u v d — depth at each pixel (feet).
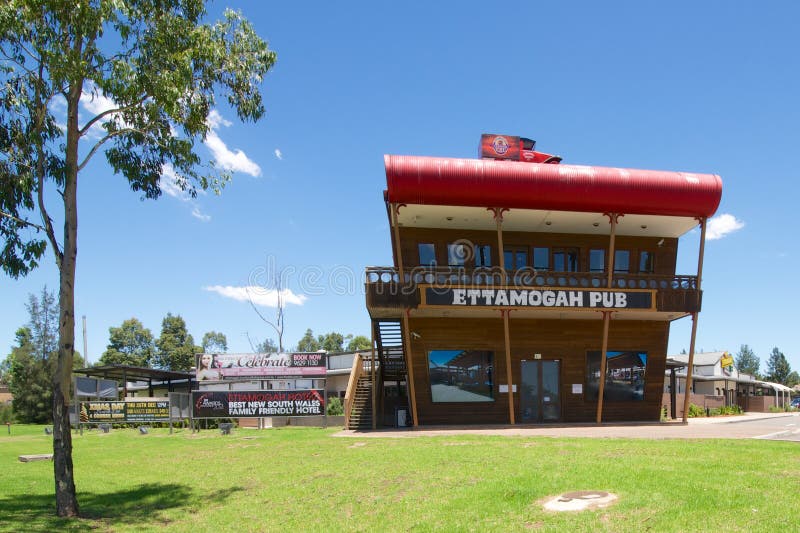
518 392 85.25
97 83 39.24
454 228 87.04
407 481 41.96
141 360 269.03
